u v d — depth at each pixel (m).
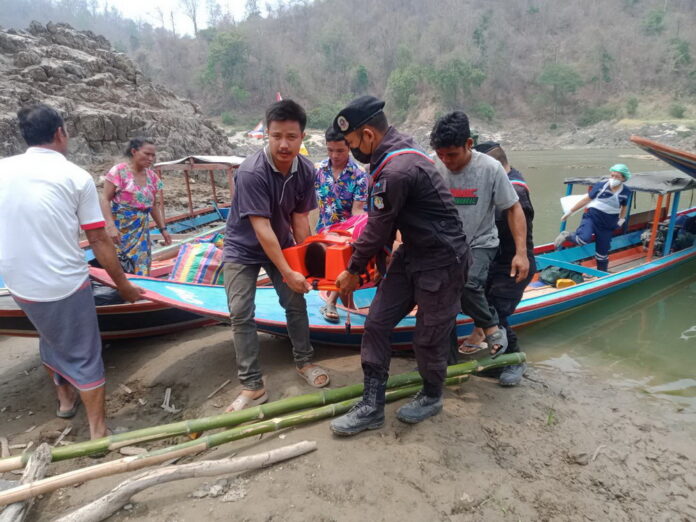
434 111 78.75
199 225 11.90
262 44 90.75
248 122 81.56
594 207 6.91
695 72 73.06
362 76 90.44
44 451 2.84
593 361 4.99
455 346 4.14
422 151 2.93
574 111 77.75
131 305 4.51
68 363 3.20
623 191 6.84
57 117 3.06
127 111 20.22
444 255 2.93
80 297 3.12
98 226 3.15
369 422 3.22
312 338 4.50
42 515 2.71
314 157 54.03
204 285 4.63
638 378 4.61
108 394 4.06
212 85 90.06
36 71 19.34
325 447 3.10
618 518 2.76
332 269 3.19
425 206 2.84
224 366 4.28
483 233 3.71
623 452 3.36
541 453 3.27
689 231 8.72
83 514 2.49
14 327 4.16
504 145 70.00
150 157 5.56
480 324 3.90
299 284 3.29
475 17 95.81
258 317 4.26
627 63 79.62
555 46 89.62
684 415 3.92
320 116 79.25
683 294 7.05
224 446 3.19
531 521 2.68
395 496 2.74
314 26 110.44
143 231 5.76
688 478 3.13
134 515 2.60
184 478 2.70
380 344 3.17
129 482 2.61
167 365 4.38
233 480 2.83
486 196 3.62
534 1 103.31
